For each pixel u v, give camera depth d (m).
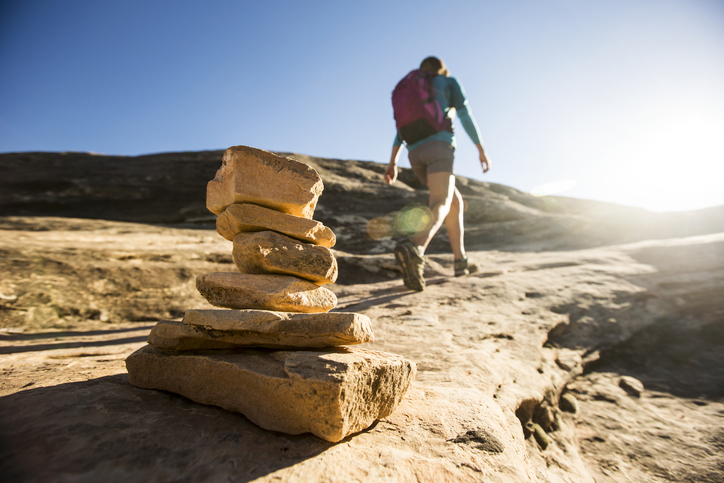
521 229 7.40
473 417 1.13
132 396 1.10
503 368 1.74
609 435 1.63
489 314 2.55
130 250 3.96
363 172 10.64
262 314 1.08
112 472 0.73
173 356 1.15
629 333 2.65
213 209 1.43
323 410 0.90
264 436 0.92
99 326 2.66
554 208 11.00
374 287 3.84
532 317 2.56
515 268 4.09
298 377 0.92
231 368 1.04
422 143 3.26
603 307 2.89
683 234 6.12
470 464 0.90
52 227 5.48
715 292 3.28
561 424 1.67
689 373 2.33
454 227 3.74
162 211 7.70
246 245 1.25
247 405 1.00
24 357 1.62
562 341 2.41
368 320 1.18
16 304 2.64
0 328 2.39
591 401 1.90
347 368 0.95
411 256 3.11
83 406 1.01
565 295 3.03
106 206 7.75
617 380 2.14
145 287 3.29
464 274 3.76
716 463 1.44
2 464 0.73
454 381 1.46
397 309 2.67
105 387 1.16
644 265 3.96
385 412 1.05
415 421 1.08
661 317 2.96
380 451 0.91
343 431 0.90
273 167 1.30
